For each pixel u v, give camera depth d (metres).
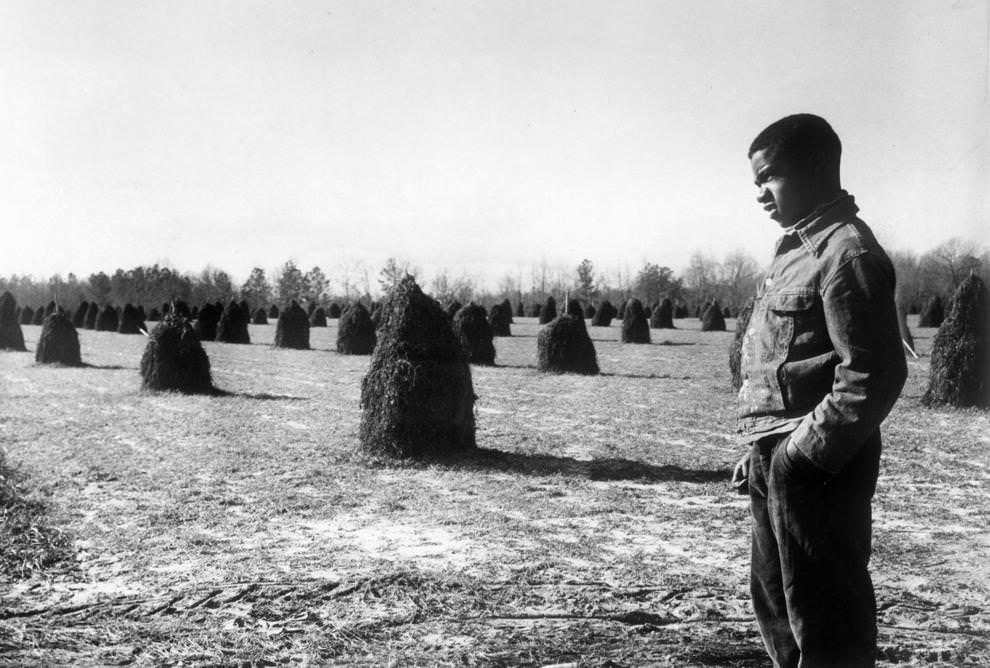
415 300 11.66
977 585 6.29
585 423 14.99
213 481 10.23
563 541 7.64
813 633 3.38
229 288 92.88
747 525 8.27
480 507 8.98
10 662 4.60
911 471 10.88
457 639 5.04
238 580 6.37
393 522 8.37
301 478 10.41
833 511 3.37
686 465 11.29
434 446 11.42
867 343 3.20
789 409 3.47
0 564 6.81
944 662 4.73
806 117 3.57
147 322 66.12
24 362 28.84
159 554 7.21
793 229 3.56
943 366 16.62
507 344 37.53
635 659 4.71
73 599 5.98
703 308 65.50
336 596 5.91
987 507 9.02
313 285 96.31
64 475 10.48
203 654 4.79
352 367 27.52
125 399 18.28
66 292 85.25
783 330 3.48
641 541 7.68
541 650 4.84
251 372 25.67
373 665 4.63
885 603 5.82
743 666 4.65
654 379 22.64
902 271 15.04
